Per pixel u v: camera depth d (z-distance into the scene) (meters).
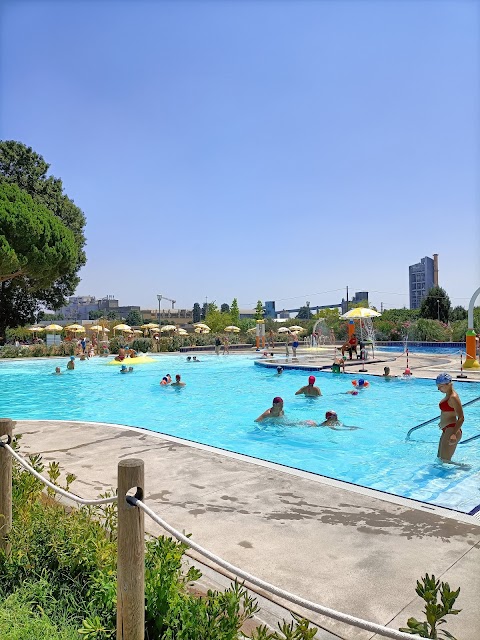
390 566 3.70
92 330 47.00
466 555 3.88
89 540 3.46
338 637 2.88
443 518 4.67
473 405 13.53
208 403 14.91
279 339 41.66
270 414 11.34
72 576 3.39
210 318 66.06
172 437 8.42
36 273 31.36
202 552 2.33
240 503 5.12
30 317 39.22
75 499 3.12
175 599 2.76
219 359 29.31
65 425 9.61
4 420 3.95
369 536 4.27
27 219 29.50
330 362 23.22
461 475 7.15
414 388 16.30
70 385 19.45
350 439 9.77
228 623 2.56
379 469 7.54
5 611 2.94
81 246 41.97
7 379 21.31
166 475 6.13
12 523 3.87
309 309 106.94
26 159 39.34
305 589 3.39
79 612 3.06
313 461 8.12
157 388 18.28
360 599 3.25
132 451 7.43
